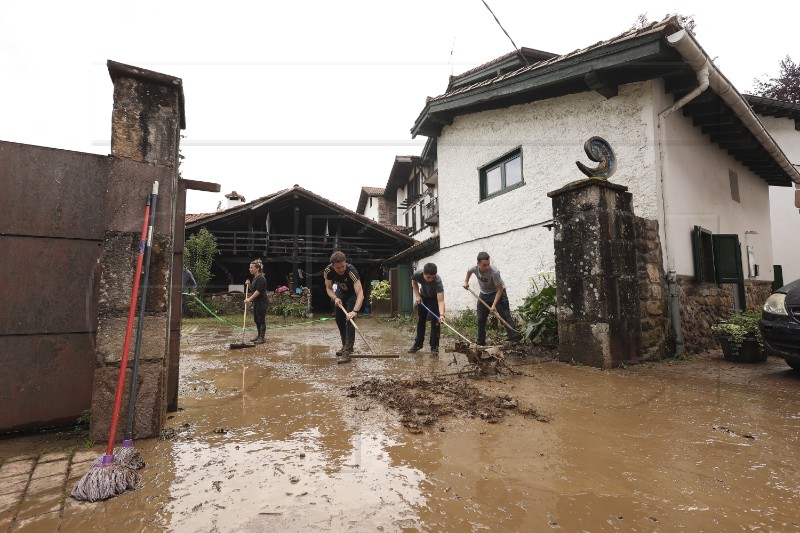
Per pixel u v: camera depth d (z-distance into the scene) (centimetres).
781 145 1073
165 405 257
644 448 223
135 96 258
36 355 250
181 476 192
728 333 488
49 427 252
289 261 1576
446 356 536
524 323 629
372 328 999
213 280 1672
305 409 297
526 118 786
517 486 180
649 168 558
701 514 158
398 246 1777
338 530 146
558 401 315
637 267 494
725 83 546
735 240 661
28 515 162
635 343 472
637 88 579
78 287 260
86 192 263
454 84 1248
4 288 243
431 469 197
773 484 182
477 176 930
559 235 492
